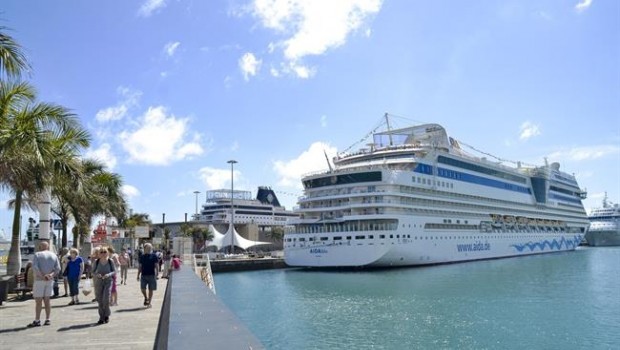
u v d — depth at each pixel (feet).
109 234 129.39
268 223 469.16
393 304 126.62
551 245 350.84
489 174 291.99
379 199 215.72
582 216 415.03
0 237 167.12
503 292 145.38
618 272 205.05
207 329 16.05
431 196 237.66
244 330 15.87
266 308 128.77
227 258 280.10
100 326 39.70
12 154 55.93
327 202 228.84
